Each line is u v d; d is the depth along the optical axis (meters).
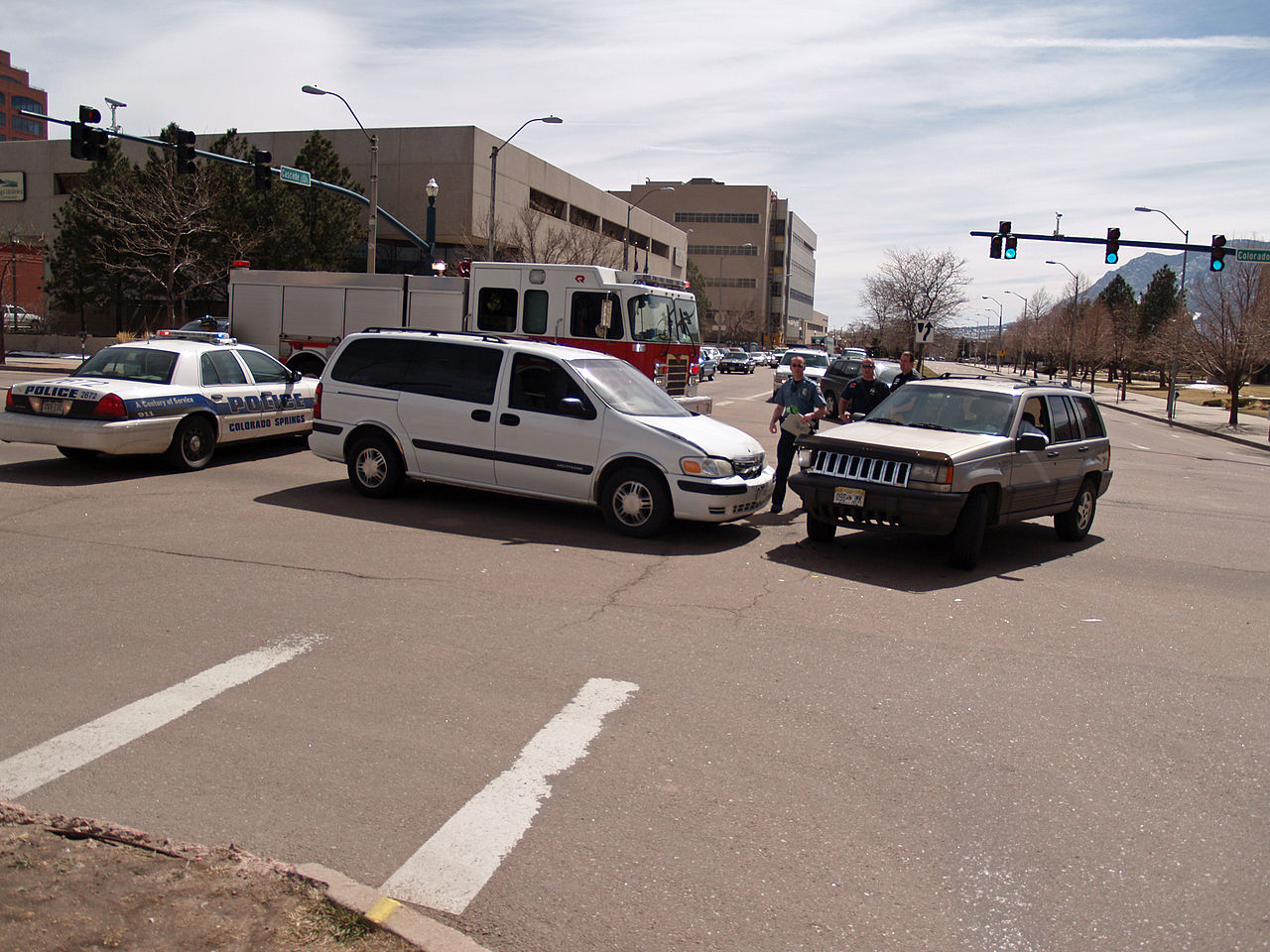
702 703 5.26
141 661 5.52
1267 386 78.50
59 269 46.12
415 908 3.31
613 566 8.27
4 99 123.31
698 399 15.20
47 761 4.29
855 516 8.94
